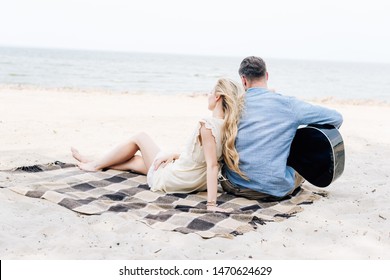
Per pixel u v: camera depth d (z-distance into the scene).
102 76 35.50
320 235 3.58
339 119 4.20
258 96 4.16
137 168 4.91
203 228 3.58
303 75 58.06
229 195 4.43
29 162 5.43
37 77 30.91
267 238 3.49
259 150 4.09
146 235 3.44
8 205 3.90
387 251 3.34
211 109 4.22
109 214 3.74
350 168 5.79
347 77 58.81
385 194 4.67
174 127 8.54
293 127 4.11
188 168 4.32
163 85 29.50
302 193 4.55
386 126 9.96
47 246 3.23
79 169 5.07
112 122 8.88
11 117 8.88
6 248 3.15
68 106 11.41
